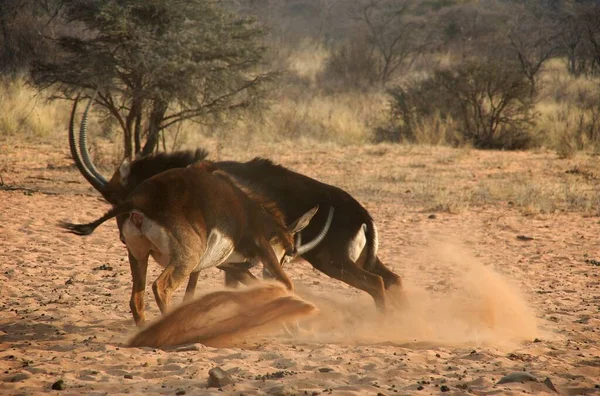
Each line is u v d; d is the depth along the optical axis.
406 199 60.56
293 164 77.12
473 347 24.59
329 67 164.88
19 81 102.31
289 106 111.31
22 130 90.69
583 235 48.22
